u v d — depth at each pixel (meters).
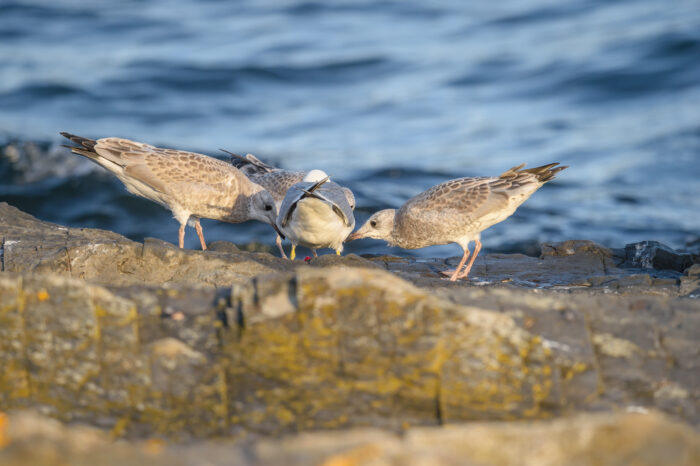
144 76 35.22
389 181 25.19
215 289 9.27
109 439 8.02
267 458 6.39
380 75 37.06
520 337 8.27
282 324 8.38
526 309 8.93
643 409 8.12
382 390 8.19
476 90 34.59
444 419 8.11
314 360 8.28
